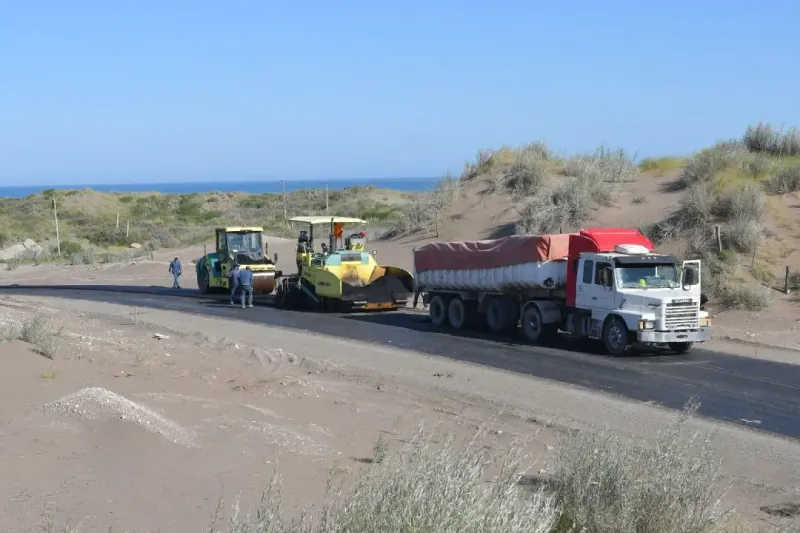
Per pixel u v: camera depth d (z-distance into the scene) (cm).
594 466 800
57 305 3064
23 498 739
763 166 3594
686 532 755
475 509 601
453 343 2225
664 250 3086
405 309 3075
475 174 4856
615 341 2048
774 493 1004
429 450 903
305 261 3133
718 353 2064
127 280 4509
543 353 2067
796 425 1356
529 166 4434
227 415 1141
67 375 1259
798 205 3206
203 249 5503
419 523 577
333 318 2806
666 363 1925
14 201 10869
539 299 2317
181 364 1591
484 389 1606
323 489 838
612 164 4238
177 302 3291
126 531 682
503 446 1134
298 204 9406
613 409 1442
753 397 1561
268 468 903
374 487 624
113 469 843
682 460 808
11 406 1039
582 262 2167
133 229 7681
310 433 1116
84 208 10138
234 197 11050
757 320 2456
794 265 2806
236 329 2448
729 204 3178
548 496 791
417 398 1492
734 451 1188
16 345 1395
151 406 1129
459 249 2525
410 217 4538
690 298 2027
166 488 801
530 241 2272
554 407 1459
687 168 3797
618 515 745
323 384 1556
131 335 2189
